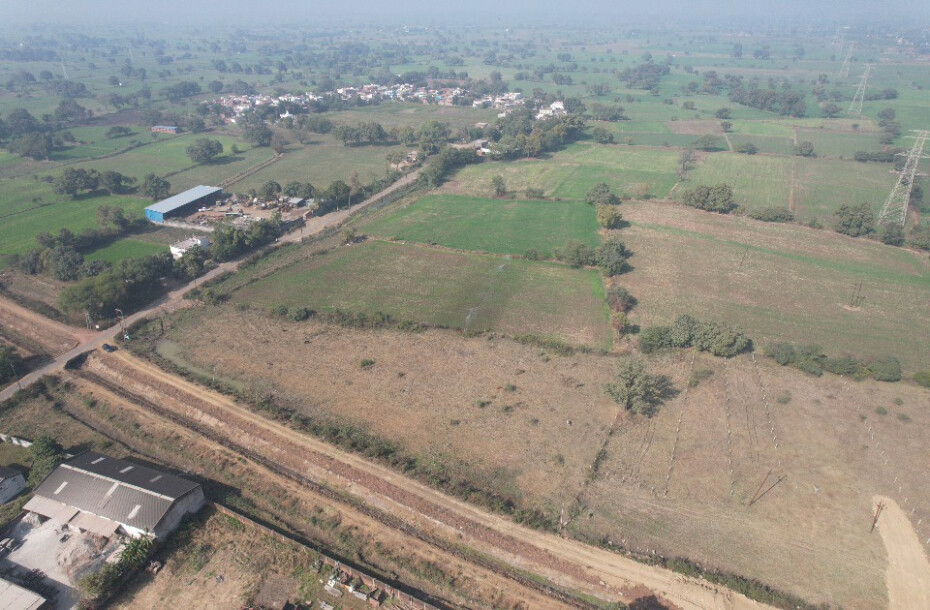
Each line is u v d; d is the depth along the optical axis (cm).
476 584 5544
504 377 8612
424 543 5956
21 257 12606
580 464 6950
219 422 7669
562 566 5694
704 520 6219
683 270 12144
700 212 15625
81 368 9025
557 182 18575
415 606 5275
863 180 18325
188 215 15500
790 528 6128
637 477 6769
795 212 15625
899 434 7488
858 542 5975
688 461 7019
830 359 8838
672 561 5709
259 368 8844
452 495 6450
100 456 6719
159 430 7562
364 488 6594
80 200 16662
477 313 10469
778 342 9525
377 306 10725
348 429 7369
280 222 14412
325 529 6106
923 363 9025
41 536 5853
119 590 5409
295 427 7500
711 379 8612
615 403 7994
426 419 7688
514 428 7531
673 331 9325
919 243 13025
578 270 12200
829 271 12094
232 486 6694
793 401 8112
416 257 12912
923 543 5972
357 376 8638
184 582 5497
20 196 16950
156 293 11281
